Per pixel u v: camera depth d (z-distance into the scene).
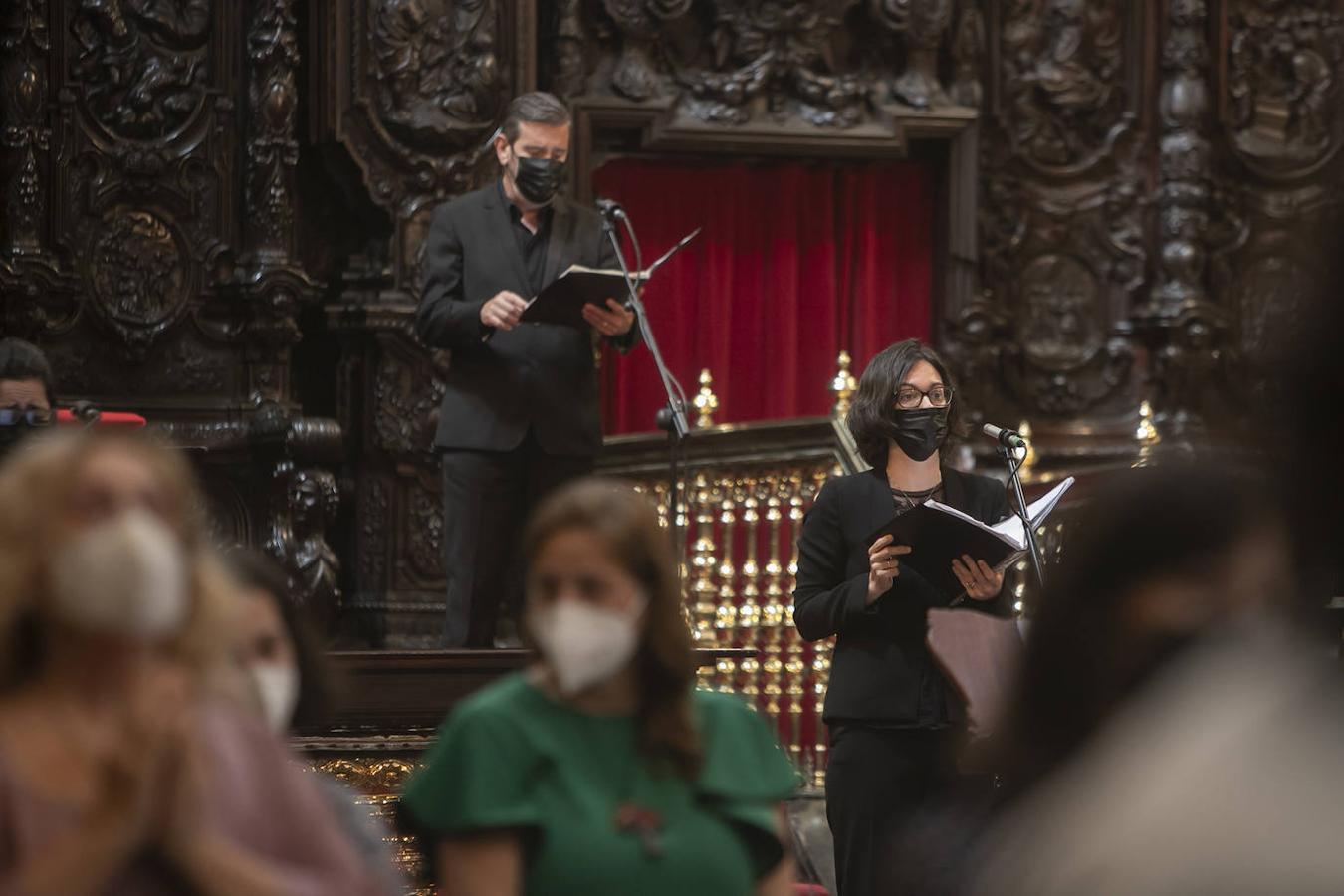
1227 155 24.75
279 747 5.25
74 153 20.09
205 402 20.64
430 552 20.98
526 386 15.36
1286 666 2.55
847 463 18.59
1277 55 24.89
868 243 24.34
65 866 4.55
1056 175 24.52
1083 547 2.91
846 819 10.88
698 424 19.64
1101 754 2.62
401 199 21.16
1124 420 24.59
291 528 19.67
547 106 15.45
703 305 23.83
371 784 12.66
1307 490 2.56
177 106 20.58
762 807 6.85
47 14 20.00
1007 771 3.02
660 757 6.70
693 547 19.23
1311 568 2.69
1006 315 24.39
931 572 10.89
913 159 24.42
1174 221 24.31
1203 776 2.41
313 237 21.42
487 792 6.53
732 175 23.97
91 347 20.23
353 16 20.94
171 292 20.56
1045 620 2.93
